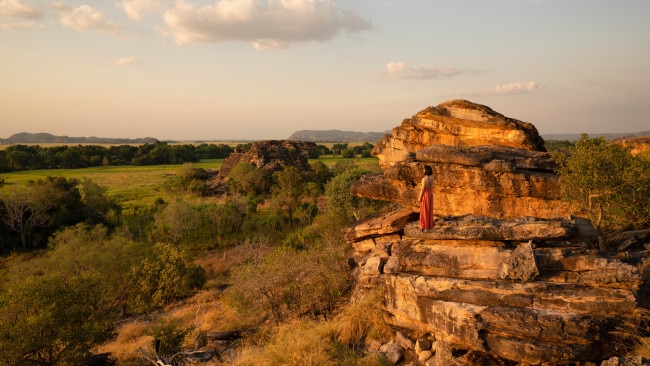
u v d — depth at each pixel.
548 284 10.11
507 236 11.46
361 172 55.50
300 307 22.19
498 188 18.00
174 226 61.53
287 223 73.31
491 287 10.62
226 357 16.06
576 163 15.32
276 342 14.49
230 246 61.78
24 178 129.62
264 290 21.97
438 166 19.22
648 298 9.59
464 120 23.48
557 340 9.31
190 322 28.66
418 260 12.69
